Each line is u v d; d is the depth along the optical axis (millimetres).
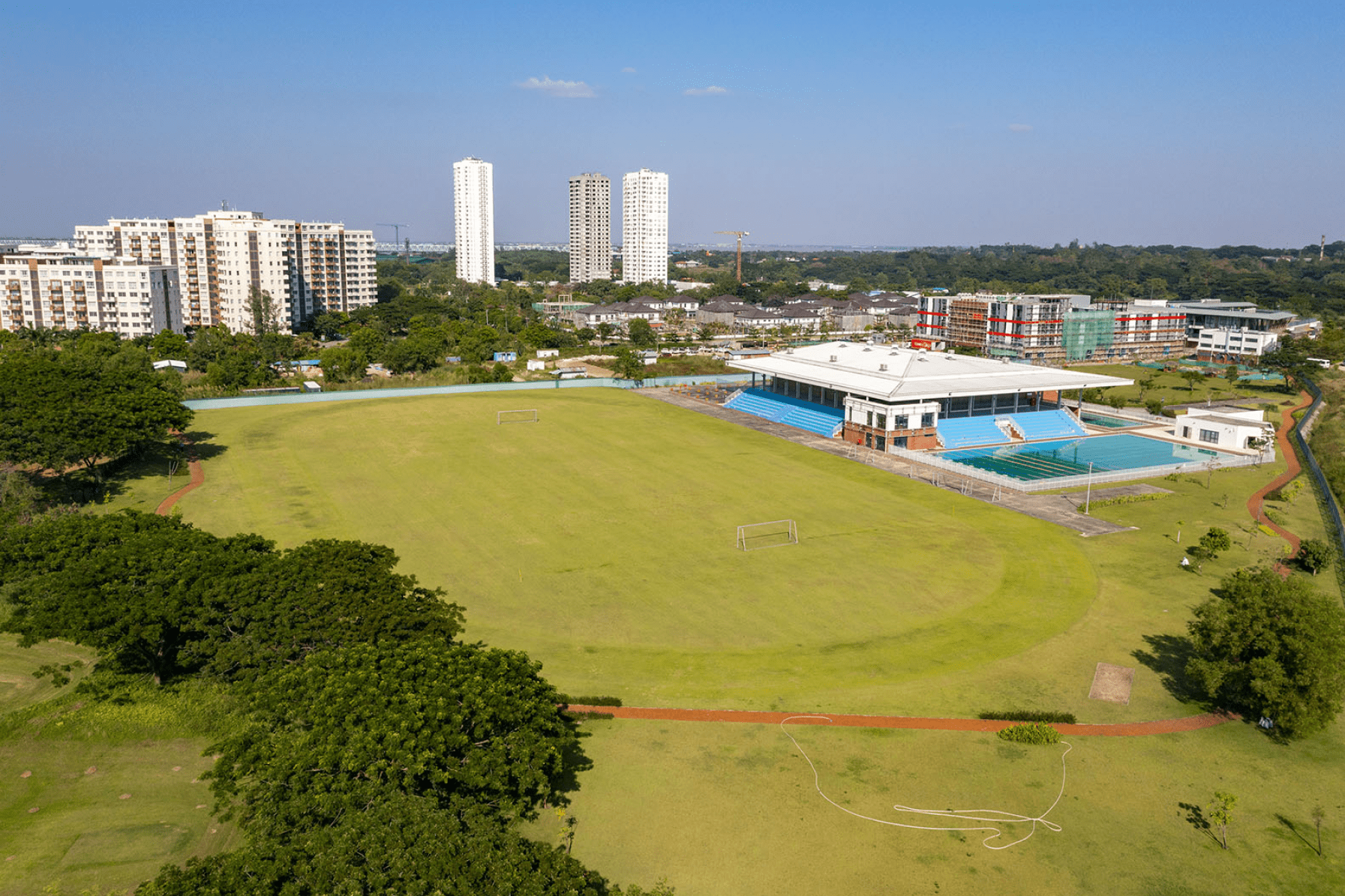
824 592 75500
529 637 66625
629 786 48031
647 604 72938
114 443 102500
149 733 53750
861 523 93875
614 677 60469
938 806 46594
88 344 180125
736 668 61875
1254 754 51594
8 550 61312
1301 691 52688
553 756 46094
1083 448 134625
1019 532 91250
